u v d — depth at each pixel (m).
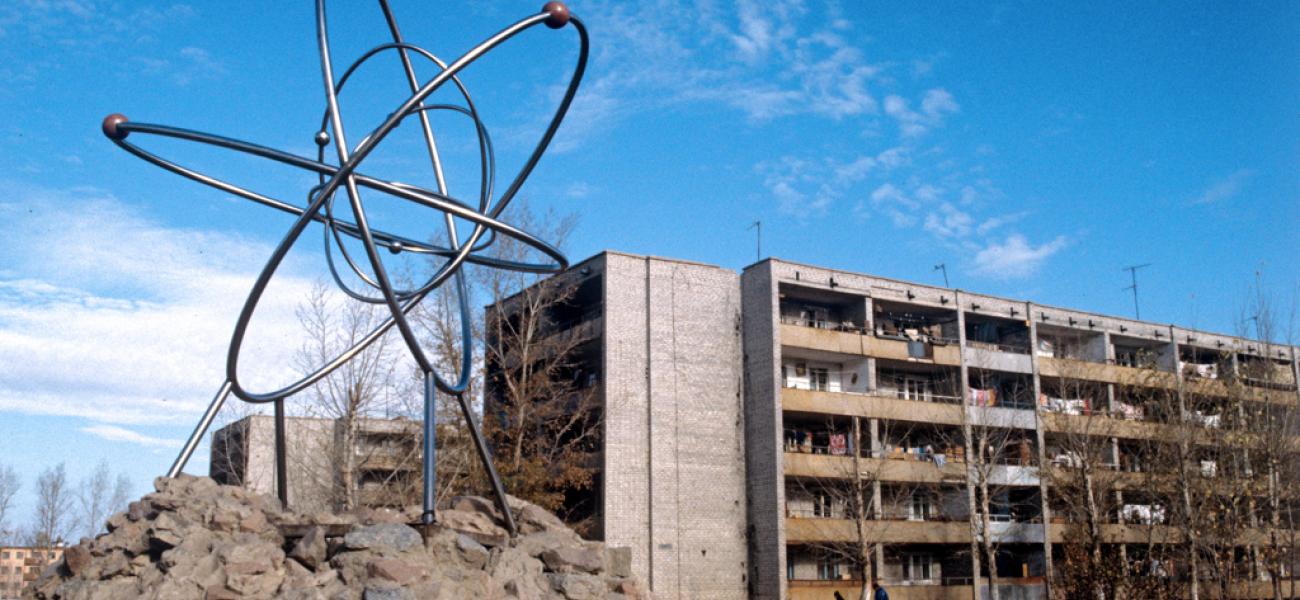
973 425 50.00
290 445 46.81
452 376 40.25
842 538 46.38
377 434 45.25
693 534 45.66
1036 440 54.00
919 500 52.69
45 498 75.88
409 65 18.72
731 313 49.19
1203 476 47.38
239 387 17.66
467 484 39.69
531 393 41.69
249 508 15.70
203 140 15.34
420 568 14.42
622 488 44.69
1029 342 56.19
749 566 46.59
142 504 15.83
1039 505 53.19
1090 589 46.78
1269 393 52.00
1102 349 59.59
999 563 54.00
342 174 14.86
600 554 17.33
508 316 45.84
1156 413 53.22
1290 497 48.38
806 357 50.91
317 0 15.84
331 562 14.44
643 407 46.00
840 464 47.50
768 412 47.19
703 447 46.81
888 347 50.91
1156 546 53.28
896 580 50.78
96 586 14.05
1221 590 46.78
